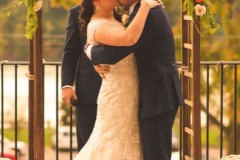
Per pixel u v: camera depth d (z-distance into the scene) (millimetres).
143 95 5715
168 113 5688
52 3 17281
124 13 6051
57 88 7961
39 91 6633
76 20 6672
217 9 19109
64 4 17375
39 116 6660
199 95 6543
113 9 5941
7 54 27859
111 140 5711
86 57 6652
